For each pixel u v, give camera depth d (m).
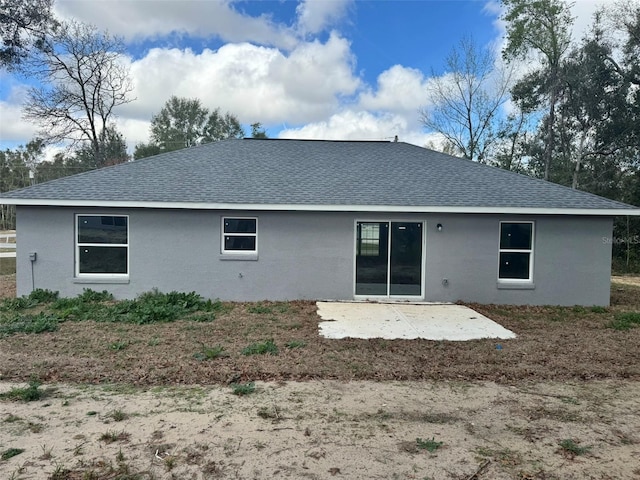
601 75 24.55
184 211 10.38
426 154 14.27
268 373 5.48
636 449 3.71
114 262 10.38
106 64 29.11
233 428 4.00
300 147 14.54
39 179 46.84
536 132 30.20
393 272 10.75
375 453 3.58
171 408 4.43
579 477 3.27
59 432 3.87
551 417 4.34
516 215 10.48
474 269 10.57
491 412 4.45
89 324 7.89
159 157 12.67
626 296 12.31
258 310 9.36
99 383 5.09
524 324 8.48
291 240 10.54
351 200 10.24
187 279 10.44
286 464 3.39
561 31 27.30
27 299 9.68
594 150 25.66
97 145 29.81
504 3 28.73
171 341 6.84
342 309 9.60
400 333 7.62
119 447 3.62
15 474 3.18
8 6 20.39
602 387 5.18
